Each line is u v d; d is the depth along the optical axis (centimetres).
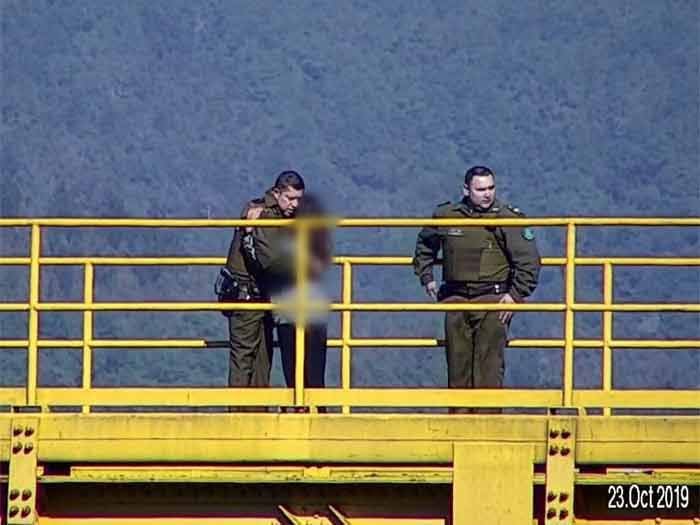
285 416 4725
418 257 5066
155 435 4722
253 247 5016
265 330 5125
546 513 4706
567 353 4809
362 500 4766
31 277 4822
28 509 4700
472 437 4722
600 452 4719
